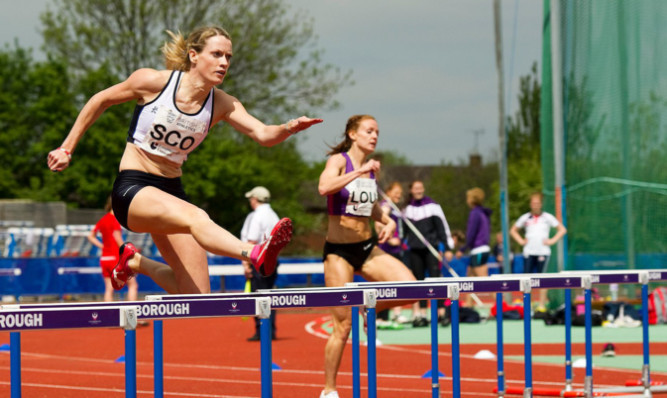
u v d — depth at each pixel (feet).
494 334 44.45
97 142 124.06
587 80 50.47
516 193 125.80
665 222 47.21
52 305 12.70
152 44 132.67
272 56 135.54
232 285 74.79
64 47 131.03
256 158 132.98
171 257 18.89
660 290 47.50
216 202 130.72
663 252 47.37
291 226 15.70
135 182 17.53
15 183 128.77
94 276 70.95
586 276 22.04
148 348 40.09
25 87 134.00
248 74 136.15
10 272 69.31
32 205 98.32
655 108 47.29
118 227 45.52
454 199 169.37
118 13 131.85
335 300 15.44
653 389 24.07
